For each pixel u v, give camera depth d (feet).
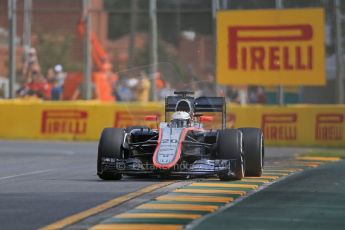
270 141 293.23
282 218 105.40
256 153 157.58
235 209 113.09
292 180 154.92
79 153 243.19
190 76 325.21
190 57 326.65
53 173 172.55
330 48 319.06
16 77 363.15
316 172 173.78
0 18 388.16
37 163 203.31
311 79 305.73
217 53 312.50
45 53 362.33
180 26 328.70
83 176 164.14
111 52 362.94
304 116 290.35
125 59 361.71
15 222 100.89
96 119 310.24
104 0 401.49
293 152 253.44
